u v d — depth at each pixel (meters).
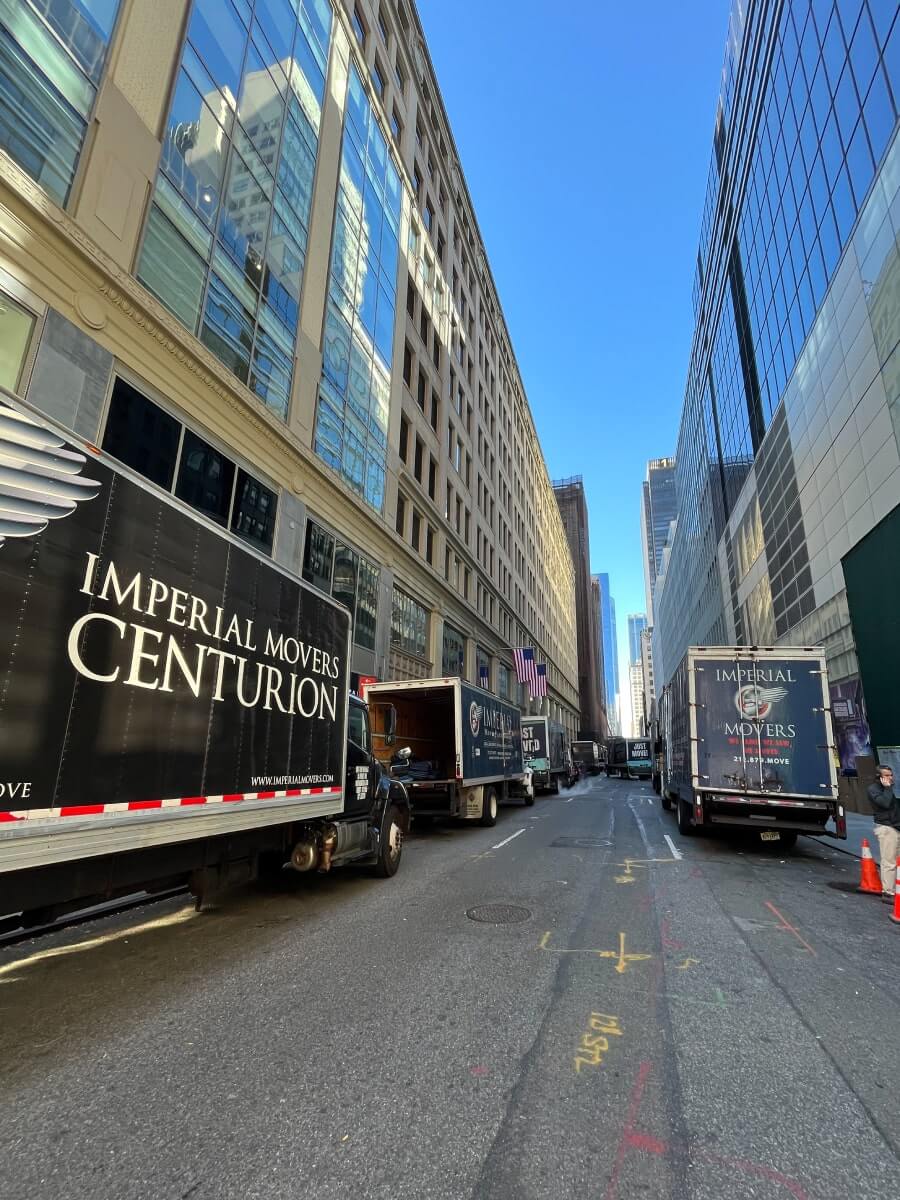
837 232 24.59
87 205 10.36
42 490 3.80
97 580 4.21
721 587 53.25
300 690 6.95
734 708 11.48
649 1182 2.51
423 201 31.97
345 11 21.84
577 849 11.25
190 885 5.79
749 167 37.53
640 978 4.83
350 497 19.88
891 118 19.91
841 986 4.74
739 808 11.43
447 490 33.81
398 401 25.88
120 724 4.32
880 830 7.85
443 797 13.61
